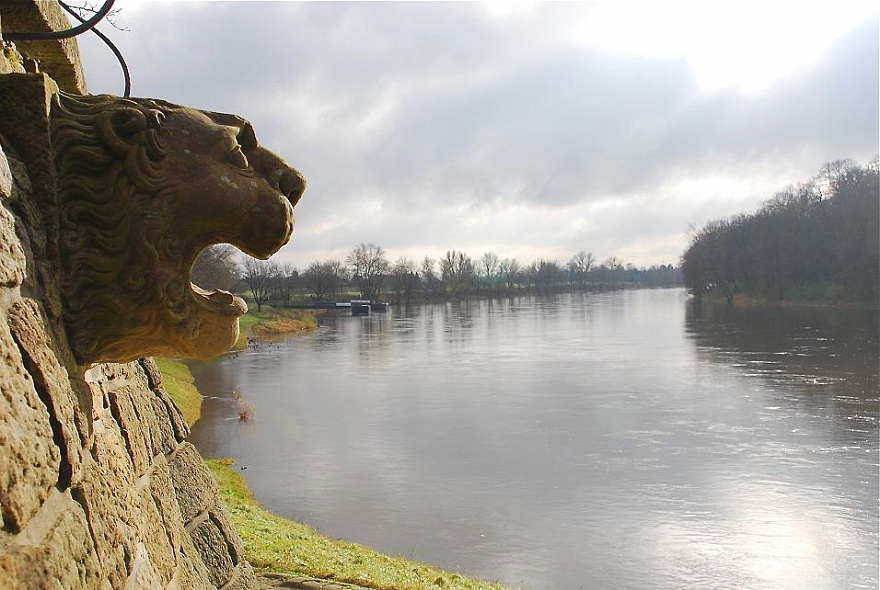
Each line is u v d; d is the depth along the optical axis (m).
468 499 20.91
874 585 15.38
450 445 26.88
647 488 21.48
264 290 110.00
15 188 2.16
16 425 1.84
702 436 26.92
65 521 2.05
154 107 2.60
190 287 2.56
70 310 2.39
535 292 181.62
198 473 4.83
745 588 15.32
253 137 2.87
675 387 36.59
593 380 39.75
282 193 2.86
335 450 26.48
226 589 4.60
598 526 18.73
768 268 98.94
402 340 65.69
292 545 13.69
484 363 48.12
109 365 3.26
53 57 3.38
